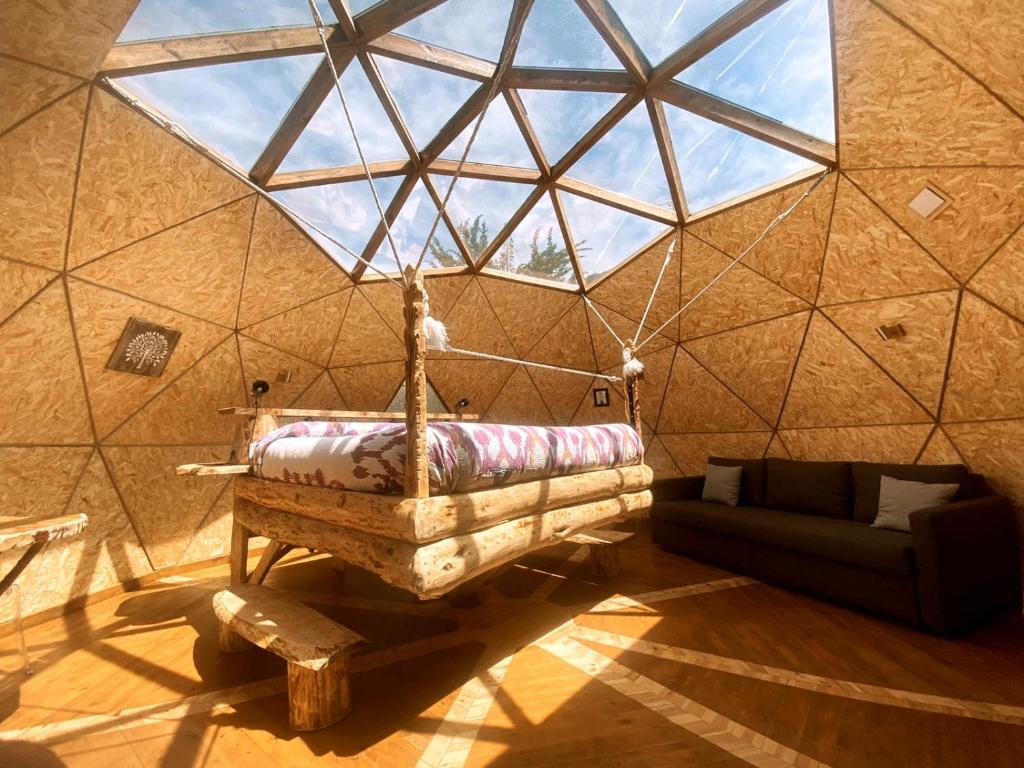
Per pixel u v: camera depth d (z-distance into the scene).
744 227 4.83
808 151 3.96
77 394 4.18
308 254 5.02
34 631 3.65
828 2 3.08
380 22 3.38
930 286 4.08
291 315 5.55
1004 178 3.28
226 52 3.09
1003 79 2.90
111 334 4.10
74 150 3.04
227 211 4.09
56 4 2.38
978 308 3.91
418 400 2.15
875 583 3.64
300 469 2.80
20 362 3.64
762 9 3.26
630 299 6.46
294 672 2.32
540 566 5.30
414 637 3.41
